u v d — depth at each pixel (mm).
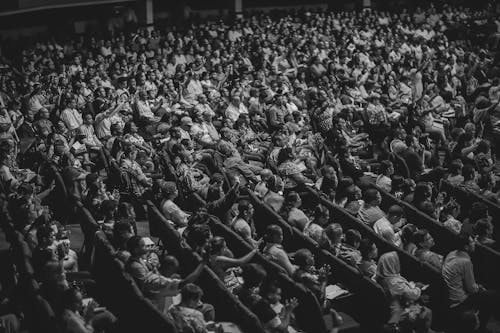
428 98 24203
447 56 29844
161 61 25625
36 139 16672
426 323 11320
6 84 22312
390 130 19531
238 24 31312
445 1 38000
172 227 12398
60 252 11695
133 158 15445
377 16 34750
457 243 12586
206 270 11117
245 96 23078
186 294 10070
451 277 12367
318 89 23078
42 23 30953
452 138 21500
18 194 13094
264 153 18953
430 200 15969
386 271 12172
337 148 18500
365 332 11938
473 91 26000
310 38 30266
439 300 12523
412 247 13445
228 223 13797
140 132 19203
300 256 11852
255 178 16766
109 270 11258
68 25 31062
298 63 27703
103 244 11633
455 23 34625
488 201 16062
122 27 31156
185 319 9914
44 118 17688
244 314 10438
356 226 13961
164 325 9570
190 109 20188
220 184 14234
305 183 16062
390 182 16547
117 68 24062
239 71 25188
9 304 10953
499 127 22312
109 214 12555
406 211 15062
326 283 12266
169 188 13430
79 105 20828
